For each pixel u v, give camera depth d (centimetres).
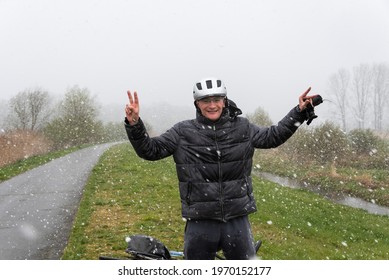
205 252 438
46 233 985
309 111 443
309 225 1410
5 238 947
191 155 431
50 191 1600
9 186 1752
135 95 425
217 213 427
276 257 948
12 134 3497
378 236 1513
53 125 4688
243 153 437
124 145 4816
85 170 2252
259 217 1405
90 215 1160
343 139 3319
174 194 1541
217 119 432
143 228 1030
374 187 2422
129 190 1595
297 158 3303
